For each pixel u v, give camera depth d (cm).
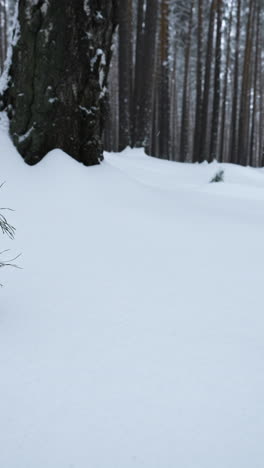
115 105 2616
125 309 263
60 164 550
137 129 1530
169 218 496
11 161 546
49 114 563
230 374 191
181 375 189
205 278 324
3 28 2353
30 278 308
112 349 212
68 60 571
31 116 566
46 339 221
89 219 454
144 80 1507
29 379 183
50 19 559
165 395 173
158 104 2292
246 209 606
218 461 136
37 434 148
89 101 595
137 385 180
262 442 146
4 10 2130
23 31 570
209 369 195
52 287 294
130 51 1702
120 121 1491
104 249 380
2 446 141
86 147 600
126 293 289
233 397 173
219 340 226
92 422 155
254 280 322
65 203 486
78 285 299
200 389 178
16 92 577
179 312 262
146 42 1491
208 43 1778
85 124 596
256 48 2402
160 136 2012
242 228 480
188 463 135
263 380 187
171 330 237
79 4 571
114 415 159
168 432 150
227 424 155
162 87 1984
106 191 542
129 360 202
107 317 251
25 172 538
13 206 457
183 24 2488
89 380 183
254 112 2488
